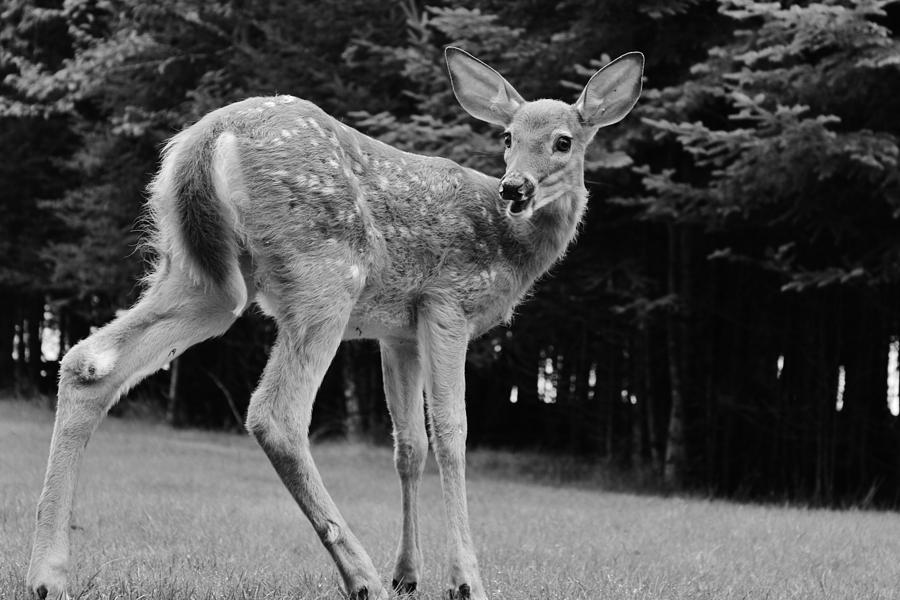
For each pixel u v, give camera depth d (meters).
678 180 15.34
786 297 16.59
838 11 11.14
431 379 5.33
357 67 16.44
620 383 19.53
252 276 5.00
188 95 16.91
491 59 13.87
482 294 5.53
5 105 20.23
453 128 13.05
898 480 16.44
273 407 4.69
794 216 13.61
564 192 5.75
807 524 9.78
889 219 13.47
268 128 4.83
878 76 11.96
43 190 24.81
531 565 6.39
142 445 16.31
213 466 13.72
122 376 4.61
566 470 17.67
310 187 4.82
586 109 5.84
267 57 16.66
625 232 16.31
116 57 17.88
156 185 4.88
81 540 6.67
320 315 4.81
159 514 8.18
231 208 4.74
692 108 13.20
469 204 5.50
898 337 17.42
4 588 4.36
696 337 16.72
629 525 9.42
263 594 4.73
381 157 5.29
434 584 5.63
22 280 24.27
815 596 5.84
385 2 16.08
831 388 16.39
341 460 16.78
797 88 12.37
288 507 9.52
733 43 13.27
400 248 5.26
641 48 14.02
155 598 4.43
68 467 4.36
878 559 7.61
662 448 18.25
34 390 25.06
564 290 16.09
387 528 8.29
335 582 5.13
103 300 24.56
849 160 11.88
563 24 14.46
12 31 20.88
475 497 12.27
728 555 7.51
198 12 17.05
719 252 13.26
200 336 4.89
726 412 17.44
